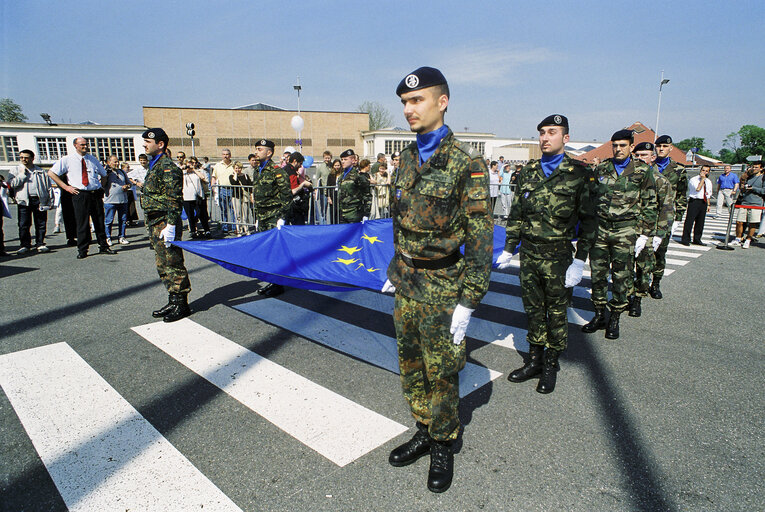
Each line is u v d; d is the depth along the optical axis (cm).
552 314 336
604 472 246
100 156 3697
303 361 383
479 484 237
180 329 455
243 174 1099
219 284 628
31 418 296
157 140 458
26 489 231
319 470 247
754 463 254
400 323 234
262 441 273
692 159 1794
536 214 334
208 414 302
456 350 225
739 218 997
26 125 3478
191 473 244
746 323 488
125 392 330
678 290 625
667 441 274
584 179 324
